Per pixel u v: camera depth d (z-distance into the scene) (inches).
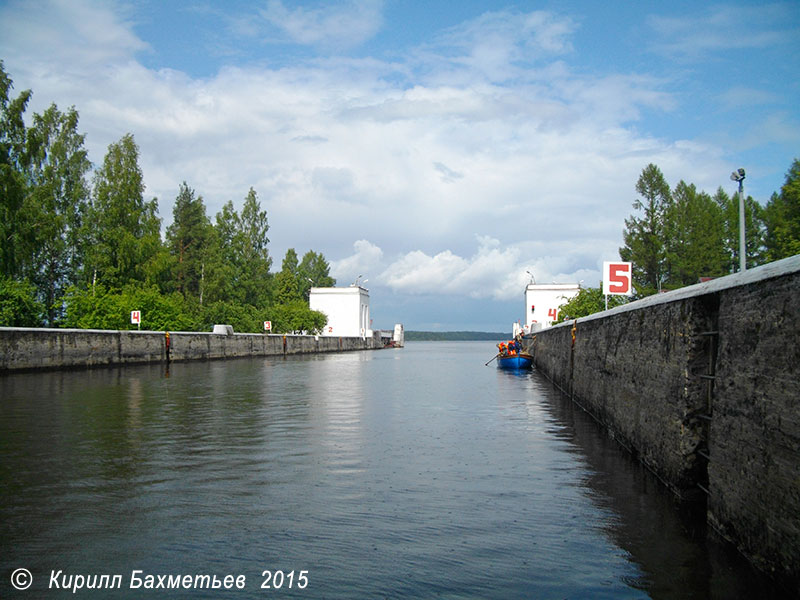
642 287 2015.3
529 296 3065.9
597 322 604.7
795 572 187.0
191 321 1968.5
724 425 247.9
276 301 3762.3
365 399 790.5
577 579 216.7
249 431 517.7
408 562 232.1
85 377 1052.5
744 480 226.5
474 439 495.2
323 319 3622.0
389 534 262.7
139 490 327.6
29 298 1434.5
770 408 204.5
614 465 397.4
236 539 255.0
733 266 1979.6
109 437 480.4
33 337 1100.5
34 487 332.5
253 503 306.0
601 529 268.8
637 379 409.7
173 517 282.7
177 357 1635.1
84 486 335.0
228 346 1973.4
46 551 241.1
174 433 502.9
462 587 210.8
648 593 205.2
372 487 339.6
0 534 259.3
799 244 1182.3
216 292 2758.4
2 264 1515.7
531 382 1125.1
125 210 2146.9
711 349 291.3
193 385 938.1
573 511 295.4
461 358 2539.4
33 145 1626.5
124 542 250.7
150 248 2155.5
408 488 338.3
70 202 2101.4
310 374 1283.2
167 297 2181.3
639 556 236.7
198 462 396.2
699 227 1927.9
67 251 2112.5
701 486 293.4
